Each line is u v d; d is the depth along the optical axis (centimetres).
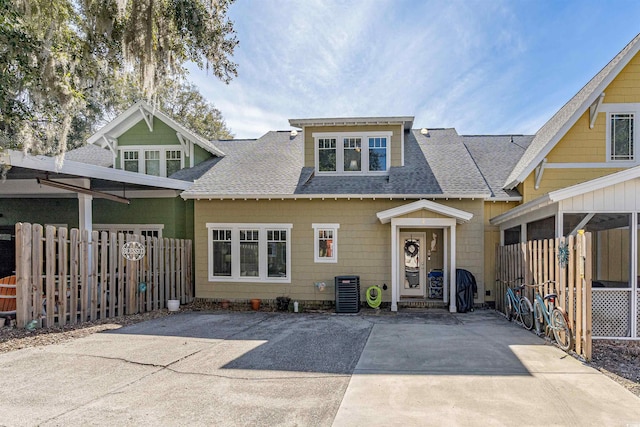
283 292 1231
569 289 664
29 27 830
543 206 826
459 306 1118
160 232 1333
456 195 1162
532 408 437
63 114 930
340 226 1218
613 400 459
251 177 1333
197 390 493
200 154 1556
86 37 930
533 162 1153
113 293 976
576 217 950
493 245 1226
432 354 657
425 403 451
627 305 767
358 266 1211
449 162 1366
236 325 912
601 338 756
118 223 1355
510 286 1020
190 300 1294
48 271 830
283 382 522
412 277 1280
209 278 1261
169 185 1223
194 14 922
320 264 1223
